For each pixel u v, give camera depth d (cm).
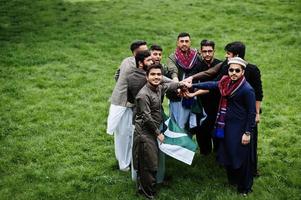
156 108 673
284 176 743
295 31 1666
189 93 734
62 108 1041
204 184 725
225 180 736
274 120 987
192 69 768
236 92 665
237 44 675
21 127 935
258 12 1894
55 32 1641
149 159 666
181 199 683
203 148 810
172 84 711
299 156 821
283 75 1271
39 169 772
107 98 1117
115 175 758
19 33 1622
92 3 2042
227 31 1689
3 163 785
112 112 730
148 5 2009
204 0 2077
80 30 1670
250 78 693
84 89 1170
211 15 1862
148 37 1616
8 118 974
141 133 664
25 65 1316
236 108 672
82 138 901
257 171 761
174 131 701
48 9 1936
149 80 659
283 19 1806
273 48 1513
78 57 1405
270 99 1109
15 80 1198
